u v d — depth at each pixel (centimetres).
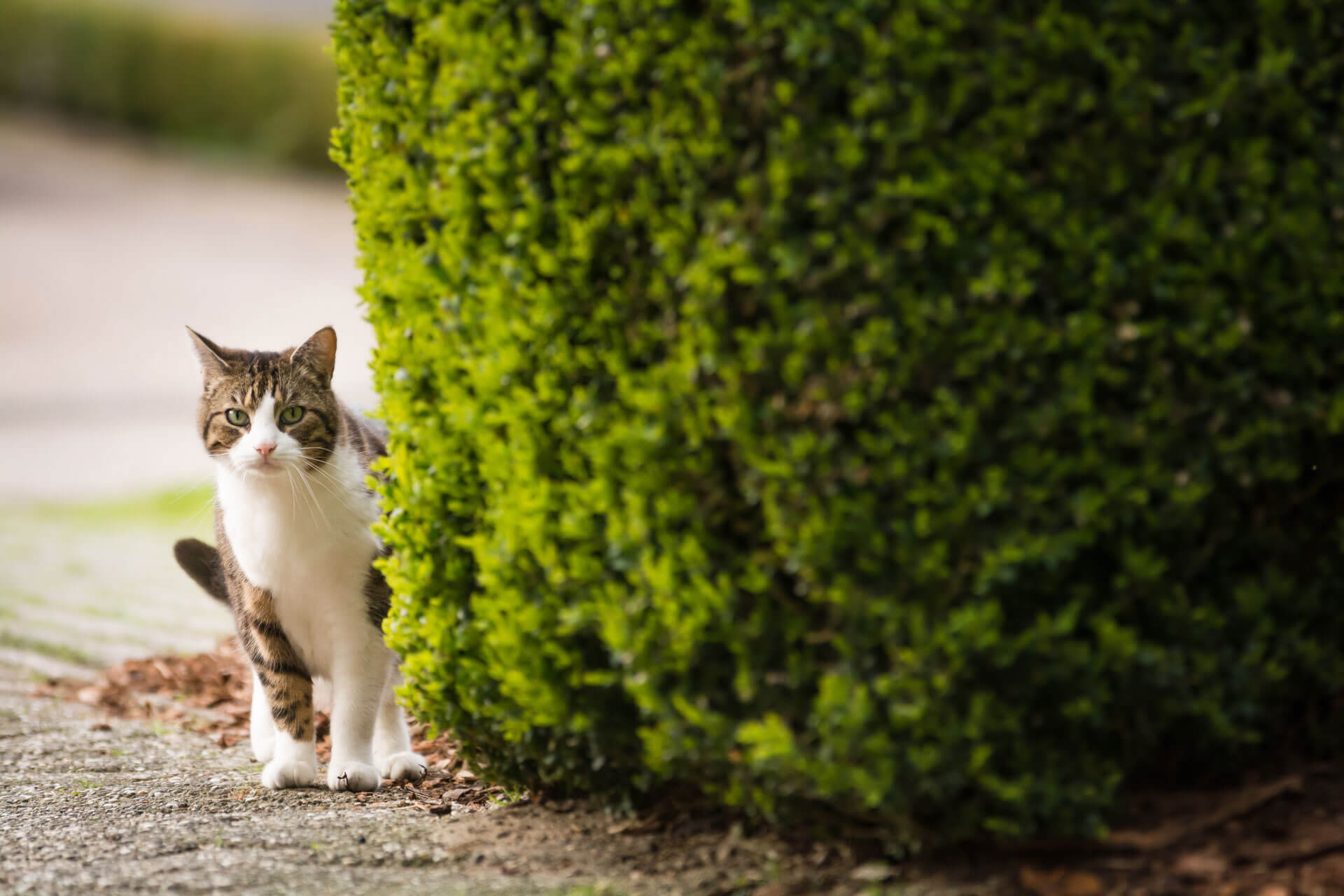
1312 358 391
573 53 393
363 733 580
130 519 1608
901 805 374
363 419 692
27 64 4681
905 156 361
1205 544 403
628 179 392
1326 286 386
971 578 370
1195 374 378
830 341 363
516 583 433
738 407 371
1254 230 380
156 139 4700
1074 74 369
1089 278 373
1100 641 380
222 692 796
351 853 461
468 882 425
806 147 362
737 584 389
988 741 377
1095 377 373
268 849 470
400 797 550
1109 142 372
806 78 362
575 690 433
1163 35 381
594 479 413
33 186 4047
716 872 414
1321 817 392
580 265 401
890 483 367
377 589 579
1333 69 395
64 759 642
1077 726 391
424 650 484
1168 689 389
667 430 386
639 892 406
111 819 520
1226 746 409
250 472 555
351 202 500
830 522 365
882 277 359
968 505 363
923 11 359
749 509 389
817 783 380
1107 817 400
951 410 361
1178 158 374
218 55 4591
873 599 368
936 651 367
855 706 367
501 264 420
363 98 481
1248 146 380
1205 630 395
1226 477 395
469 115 420
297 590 576
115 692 792
